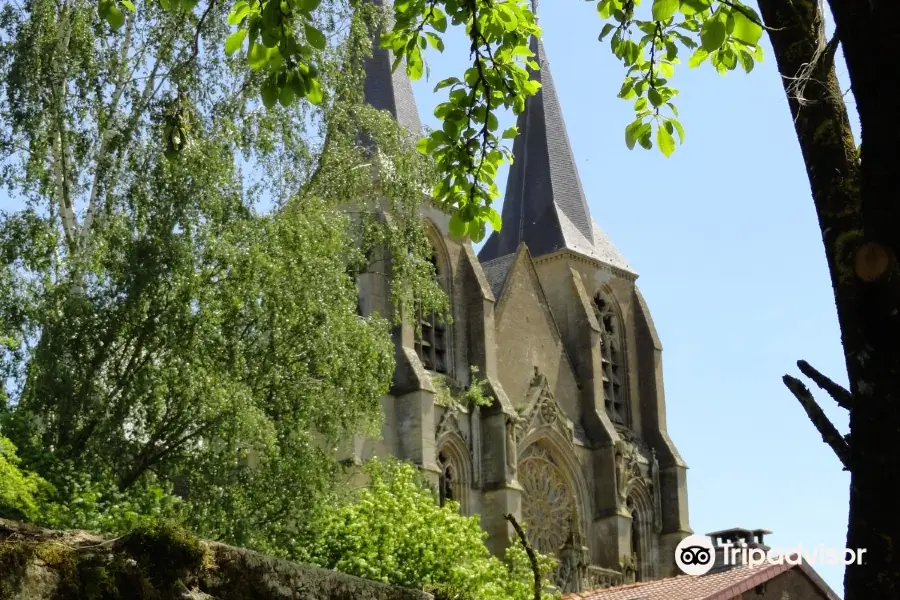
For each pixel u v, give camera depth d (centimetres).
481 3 1459
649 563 8262
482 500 7112
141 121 3684
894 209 706
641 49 1435
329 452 3859
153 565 1182
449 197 1523
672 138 1488
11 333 3466
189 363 3425
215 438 3472
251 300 3566
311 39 1231
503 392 7262
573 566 7306
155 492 3094
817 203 810
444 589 1567
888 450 704
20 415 3127
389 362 4062
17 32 3722
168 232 3512
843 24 721
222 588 1227
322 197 4162
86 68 3731
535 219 8769
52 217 3656
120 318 3400
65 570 1112
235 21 1326
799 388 791
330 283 3822
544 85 9238
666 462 8538
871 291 700
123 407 3397
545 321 8069
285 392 3694
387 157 4494
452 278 7469
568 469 7794
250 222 3688
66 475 2914
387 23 4591
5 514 2462
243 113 3894
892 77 707
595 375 8175
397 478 4281
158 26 3812
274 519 3600
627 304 8862
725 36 1178
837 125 815
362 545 3866
